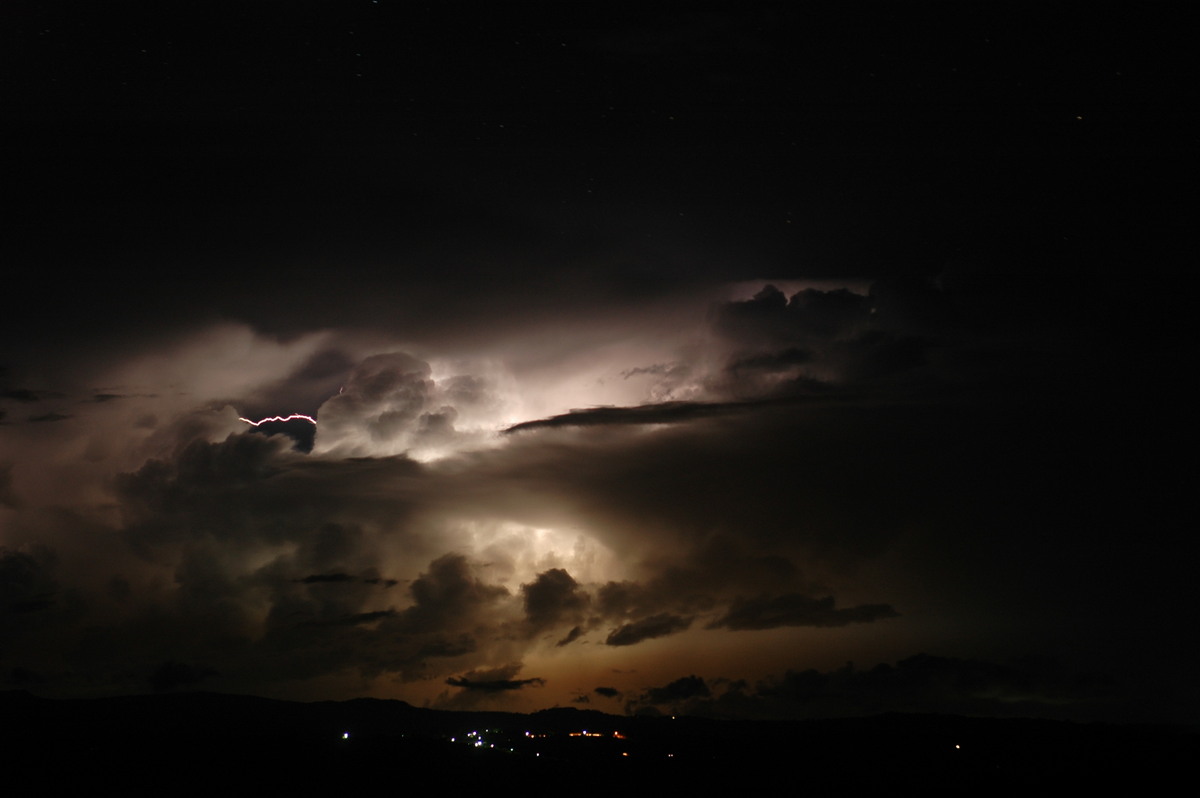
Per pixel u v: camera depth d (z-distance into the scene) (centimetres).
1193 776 7144
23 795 5866
